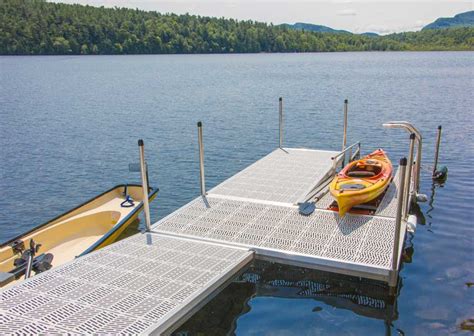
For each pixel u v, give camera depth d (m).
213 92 39.03
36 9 114.62
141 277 6.06
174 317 5.19
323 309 6.36
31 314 5.16
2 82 49.88
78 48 114.25
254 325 6.01
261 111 27.97
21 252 7.86
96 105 31.58
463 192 11.90
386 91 37.81
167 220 8.10
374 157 11.41
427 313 6.28
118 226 8.63
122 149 18.81
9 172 15.82
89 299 5.50
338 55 142.38
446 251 8.37
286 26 154.75
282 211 8.40
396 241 6.33
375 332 5.84
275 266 7.40
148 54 123.00
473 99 31.45
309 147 18.30
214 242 7.22
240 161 16.61
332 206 8.62
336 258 6.56
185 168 15.85
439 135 13.06
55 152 18.45
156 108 29.84
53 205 12.80
